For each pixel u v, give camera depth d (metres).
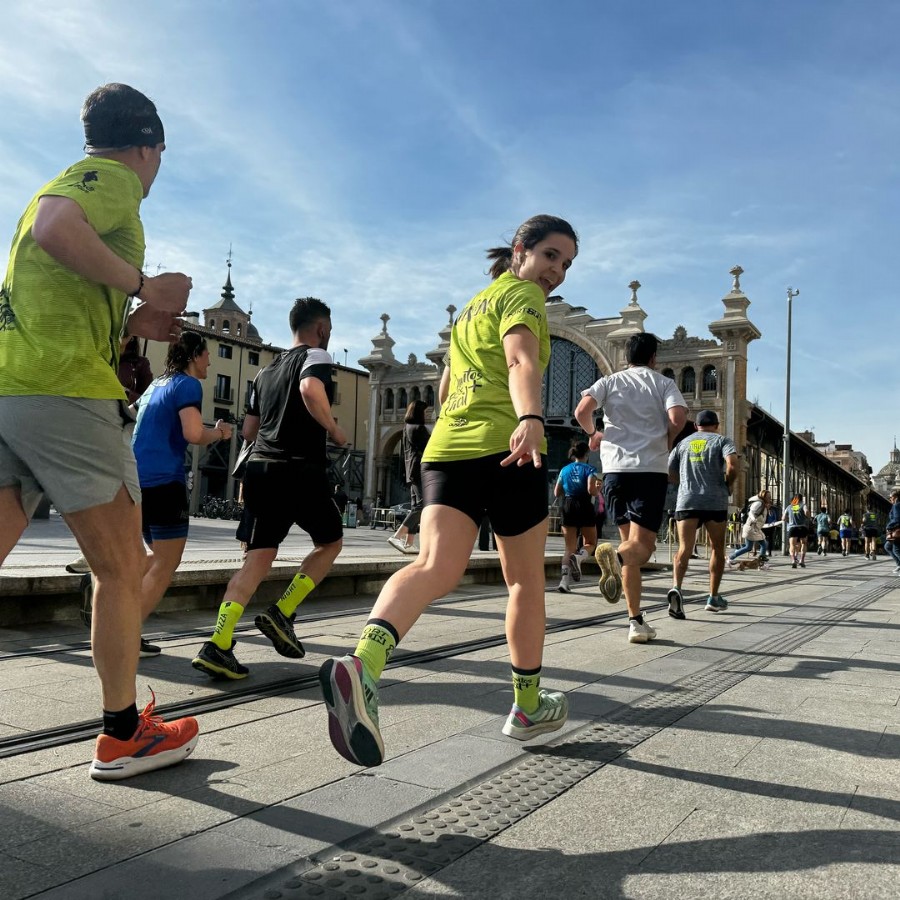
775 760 2.59
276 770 2.38
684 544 6.51
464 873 1.75
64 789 2.18
